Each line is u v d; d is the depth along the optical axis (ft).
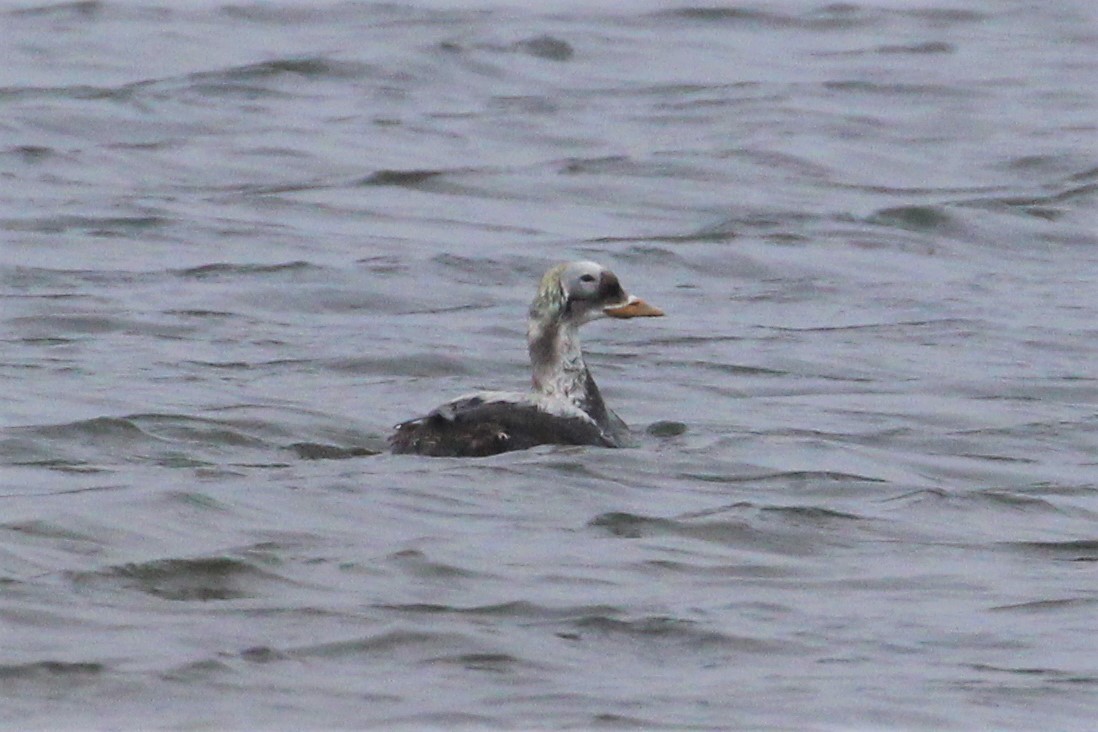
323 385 60.13
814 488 49.16
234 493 45.80
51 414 54.34
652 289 77.36
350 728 34.42
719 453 51.78
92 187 92.27
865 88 116.47
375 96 113.50
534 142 103.55
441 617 38.91
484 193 93.56
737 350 66.59
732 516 46.09
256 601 39.47
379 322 70.49
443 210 90.22
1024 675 36.99
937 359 65.92
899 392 61.21
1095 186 95.30
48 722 34.32
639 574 41.98
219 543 42.60
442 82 117.50
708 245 83.76
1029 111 111.96
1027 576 42.68
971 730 34.76
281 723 34.53
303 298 73.56
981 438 55.57
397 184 94.38
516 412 51.06
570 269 52.90
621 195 93.71
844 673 36.91
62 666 36.11
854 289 77.87
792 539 44.91
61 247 79.82
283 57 120.98
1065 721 35.14
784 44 129.08
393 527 44.27
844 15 136.15
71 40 124.57
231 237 82.99
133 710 34.81
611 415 53.62
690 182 95.91
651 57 124.57
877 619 39.73
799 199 93.40
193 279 75.56
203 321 69.10
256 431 53.47
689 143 102.99
